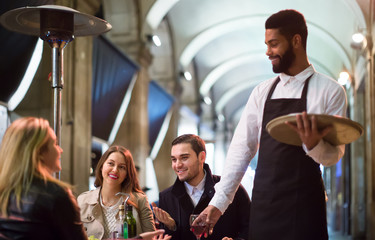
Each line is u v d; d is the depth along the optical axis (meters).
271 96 2.54
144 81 11.81
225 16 15.01
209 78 18.64
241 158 2.64
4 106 6.91
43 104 7.04
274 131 2.24
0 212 2.06
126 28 11.59
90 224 3.37
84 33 3.76
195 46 15.57
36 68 7.14
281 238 2.38
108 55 9.77
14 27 3.62
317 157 2.19
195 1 14.34
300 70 2.48
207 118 21.44
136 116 11.37
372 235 10.18
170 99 14.55
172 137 14.82
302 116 2.07
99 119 9.83
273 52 2.46
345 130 2.13
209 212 2.62
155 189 13.59
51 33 3.45
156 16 11.98
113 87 10.34
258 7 14.69
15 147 2.10
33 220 2.03
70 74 7.57
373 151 10.27
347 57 14.37
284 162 2.41
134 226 3.22
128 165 3.55
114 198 3.49
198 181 3.42
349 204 14.10
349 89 15.06
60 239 2.09
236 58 18.27
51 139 2.19
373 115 10.30
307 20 14.67
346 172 14.60
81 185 7.71
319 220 2.36
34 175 2.09
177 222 3.39
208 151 23.31
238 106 24.39
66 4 7.07
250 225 2.49
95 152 10.02
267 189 2.43
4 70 6.71
